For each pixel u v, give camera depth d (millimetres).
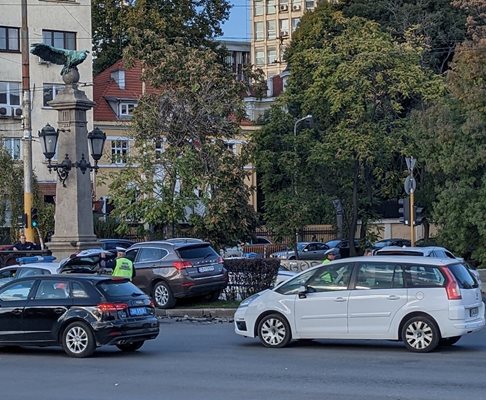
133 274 38719
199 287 40625
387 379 21750
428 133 66812
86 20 91375
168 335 32938
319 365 24438
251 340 30969
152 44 59219
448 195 67375
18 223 69688
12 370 24359
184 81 57750
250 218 58812
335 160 65750
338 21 72375
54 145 45781
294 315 28156
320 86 66625
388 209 88688
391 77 65438
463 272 27359
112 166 87750
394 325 26953
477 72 66125
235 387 20922
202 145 57281
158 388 20969
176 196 55812
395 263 27281
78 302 26828
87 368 24500
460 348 27875
